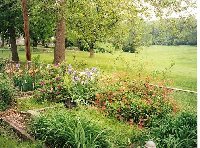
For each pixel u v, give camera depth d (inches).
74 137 296.0
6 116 416.8
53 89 498.6
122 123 393.4
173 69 928.9
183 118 327.0
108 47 940.6
